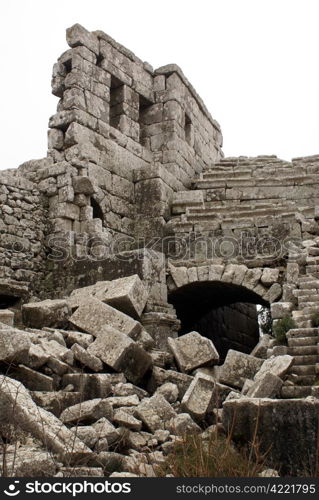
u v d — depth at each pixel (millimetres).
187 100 24562
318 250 14992
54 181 16969
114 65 21281
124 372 10336
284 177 21625
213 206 20609
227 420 7516
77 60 19547
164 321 13930
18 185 16188
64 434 7191
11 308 14164
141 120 23359
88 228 16844
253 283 15906
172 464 6809
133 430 8266
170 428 8438
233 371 11023
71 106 19016
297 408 7152
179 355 11461
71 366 10195
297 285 14133
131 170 20625
